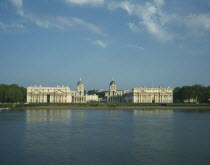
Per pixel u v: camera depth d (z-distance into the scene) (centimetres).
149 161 5028
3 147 6147
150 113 17700
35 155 5434
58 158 5225
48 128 9350
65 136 7625
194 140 7031
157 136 7669
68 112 18612
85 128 9400
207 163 4906
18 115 15225
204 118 13500
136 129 9150
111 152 5684
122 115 15725
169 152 5688
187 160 5097
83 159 5147
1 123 10894
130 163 4897
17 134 7962
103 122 11475
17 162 4966
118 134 8019
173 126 10000
